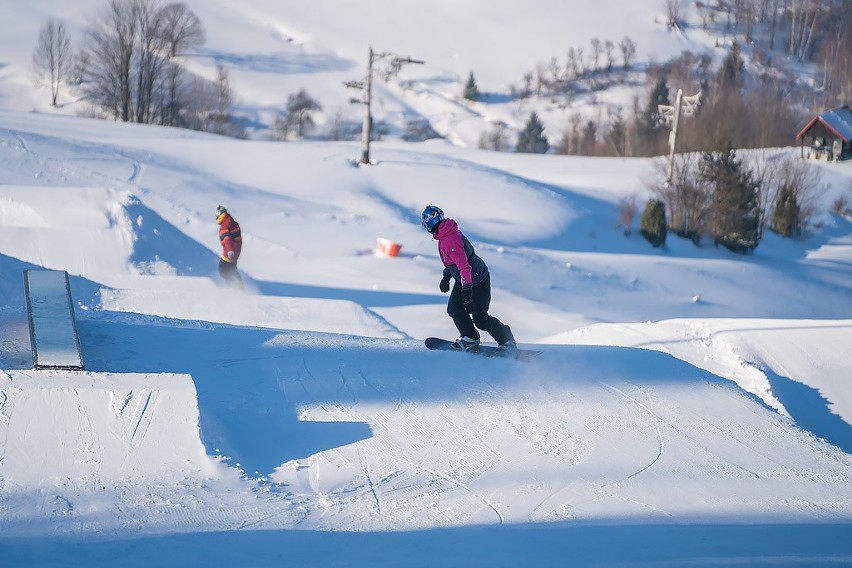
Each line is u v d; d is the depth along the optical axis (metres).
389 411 23.39
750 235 156.25
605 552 14.81
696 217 157.00
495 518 16.98
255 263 85.25
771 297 110.62
